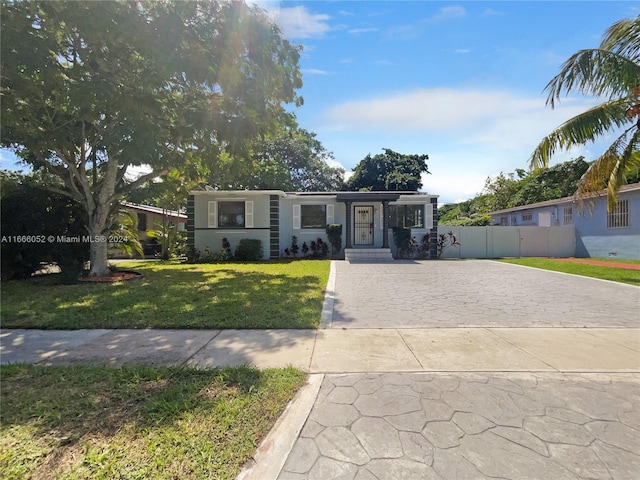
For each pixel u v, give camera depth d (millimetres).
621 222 15141
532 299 6848
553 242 17609
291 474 2008
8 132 7859
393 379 3252
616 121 8914
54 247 10203
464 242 17375
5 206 9562
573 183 26469
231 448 2229
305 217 16859
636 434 2371
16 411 2688
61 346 4262
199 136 9930
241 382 3156
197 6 7617
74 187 9781
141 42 6816
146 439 2316
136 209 20703
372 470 2029
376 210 16734
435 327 4996
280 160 25594
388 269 11562
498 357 3803
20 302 6574
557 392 2982
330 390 3029
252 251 15594
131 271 10844
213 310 5840
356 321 5328
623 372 3395
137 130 7355
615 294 7297
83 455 2162
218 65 7918
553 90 9266
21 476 1981
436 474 1990
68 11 6246
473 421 2537
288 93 9781
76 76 6996
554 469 2025
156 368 3488
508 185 31000
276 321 5199
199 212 16188
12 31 5977
